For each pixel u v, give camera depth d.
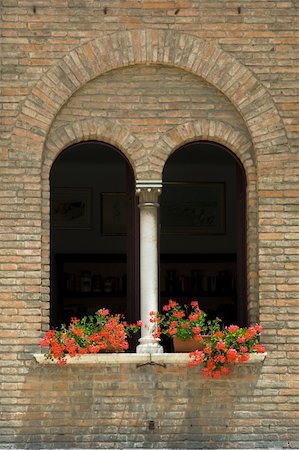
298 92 15.40
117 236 20.08
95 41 15.35
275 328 15.15
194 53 15.39
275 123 15.36
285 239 15.26
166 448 14.91
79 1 15.39
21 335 14.98
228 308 19.47
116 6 15.40
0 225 15.10
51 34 15.34
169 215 20.05
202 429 14.98
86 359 14.87
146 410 14.95
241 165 15.71
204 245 20.00
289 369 15.09
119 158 19.95
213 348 14.86
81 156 19.77
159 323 15.20
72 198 20.14
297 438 14.99
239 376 15.06
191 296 19.52
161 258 19.80
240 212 15.86
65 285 19.66
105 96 15.41
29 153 15.20
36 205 15.15
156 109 15.44
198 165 20.19
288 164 15.32
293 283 15.20
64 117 15.36
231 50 15.41
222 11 15.45
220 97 15.50
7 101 15.23
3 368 14.91
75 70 15.30
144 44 15.36
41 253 15.16
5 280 15.04
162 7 15.41
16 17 15.35
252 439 14.98
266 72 15.41
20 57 15.29
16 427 14.85
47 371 14.95
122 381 14.98
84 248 20.03
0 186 15.13
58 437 14.88
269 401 15.04
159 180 15.34
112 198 20.16
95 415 14.93
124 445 14.90
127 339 15.72
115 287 19.59
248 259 15.44
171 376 15.02
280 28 15.46
